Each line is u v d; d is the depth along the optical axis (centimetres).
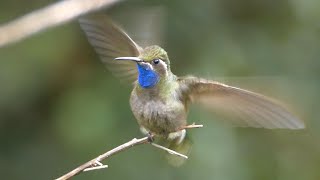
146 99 695
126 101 1123
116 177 1110
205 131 1088
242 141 1139
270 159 1161
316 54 1208
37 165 1133
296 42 1210
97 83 1139
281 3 1210
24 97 1125
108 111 1113
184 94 705
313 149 1195
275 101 660
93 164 580
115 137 1105
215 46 1162
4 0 1123
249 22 1205
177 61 1145
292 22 1215
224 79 693
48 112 1141
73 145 1109
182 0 1167
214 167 1082
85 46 1139
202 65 1141
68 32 1133
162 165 1110
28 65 1117
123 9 1017
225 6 1195
